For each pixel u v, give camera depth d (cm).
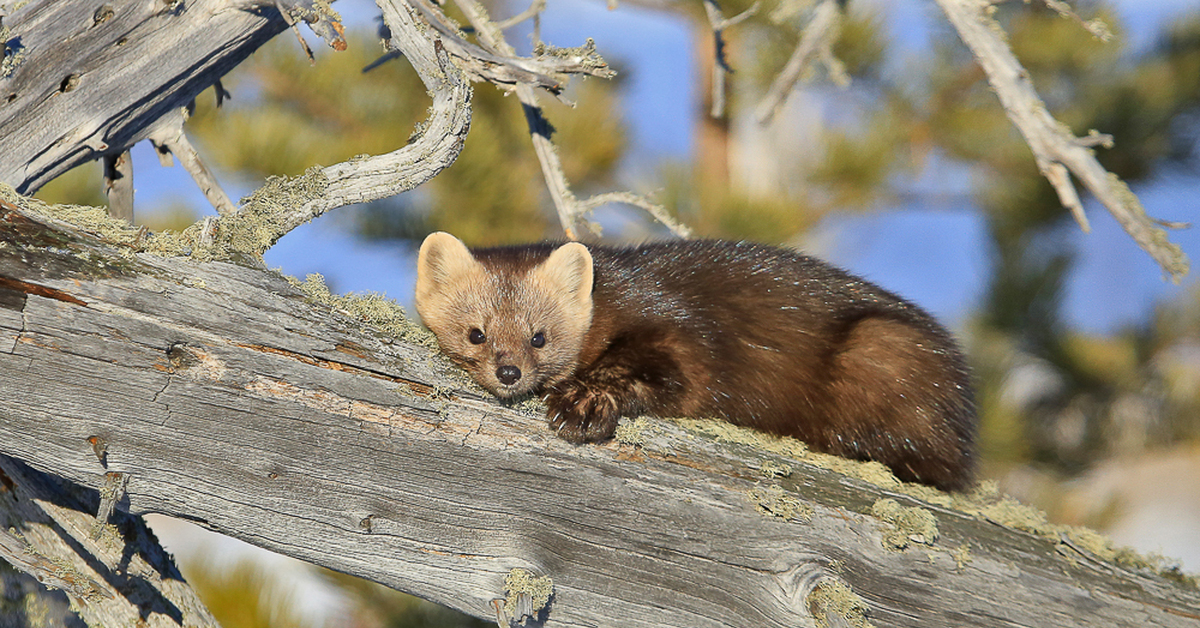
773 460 889
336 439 758
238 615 1598
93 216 720
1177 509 3048
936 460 1107
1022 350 2280
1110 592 938
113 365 695
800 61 890
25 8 799
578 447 830
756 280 1162
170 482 736
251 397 730
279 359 738
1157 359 2289
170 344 707
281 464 751
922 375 1116
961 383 1152
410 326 817
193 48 862
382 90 2028
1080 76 2006
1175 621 945
